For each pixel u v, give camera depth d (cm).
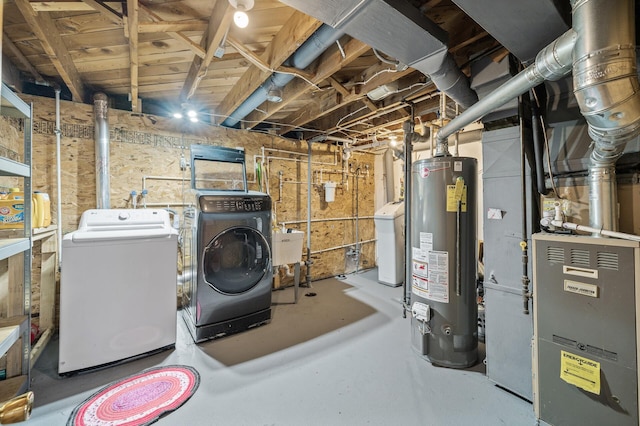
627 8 101
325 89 268
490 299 187
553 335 143
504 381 178
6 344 136
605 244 127
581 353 133
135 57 188
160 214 242
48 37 174
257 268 267
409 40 139
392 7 118
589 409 131
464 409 160
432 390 177
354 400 168
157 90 288
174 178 319
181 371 195
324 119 390
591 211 143
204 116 346
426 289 210
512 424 149
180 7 165
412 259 224
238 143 367
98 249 193
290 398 169
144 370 196
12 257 170
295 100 312
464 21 176
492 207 187
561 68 121
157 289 216
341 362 208
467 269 203
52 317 245
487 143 190
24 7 143
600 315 128
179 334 250
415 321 218
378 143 439
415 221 220
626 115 104
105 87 278
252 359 211
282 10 167
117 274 200
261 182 379
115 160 287
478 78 187
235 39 175
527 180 172
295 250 339
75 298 187
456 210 201
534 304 150
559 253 141
